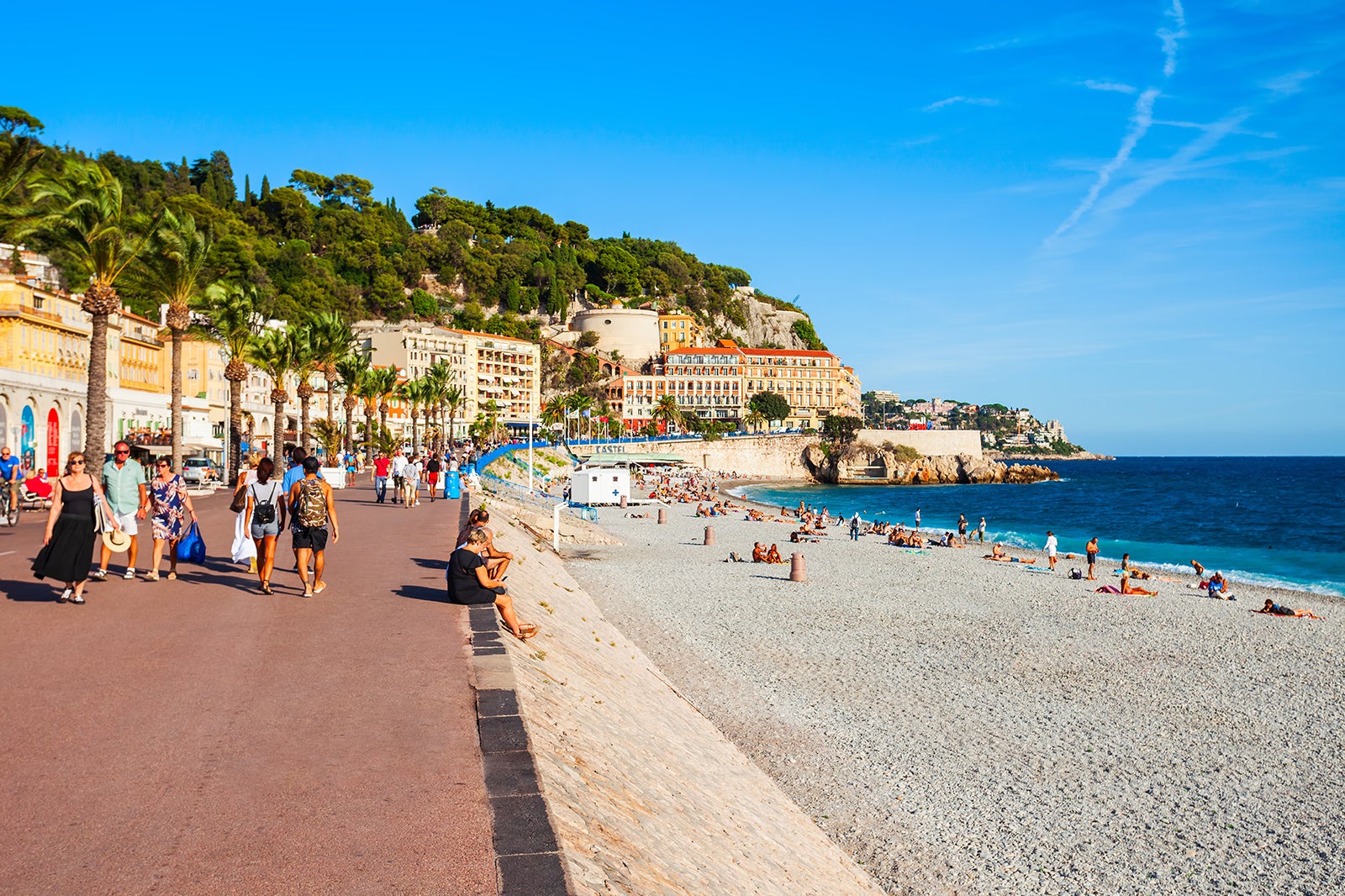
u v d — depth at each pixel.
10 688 9.14
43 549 13.21
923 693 21.66
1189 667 25.11
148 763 7.24
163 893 5.21
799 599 34.78
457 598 14.30
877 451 196.00
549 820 6.44
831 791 15.41
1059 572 46.72
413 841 6.00
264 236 192.12
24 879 5.32
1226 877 12.84
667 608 31.75
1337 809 15.20
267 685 9.57
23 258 46.59
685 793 11.34
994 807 15.02
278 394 59.72
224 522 27.91
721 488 163.50
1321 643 28.69
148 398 54.91
